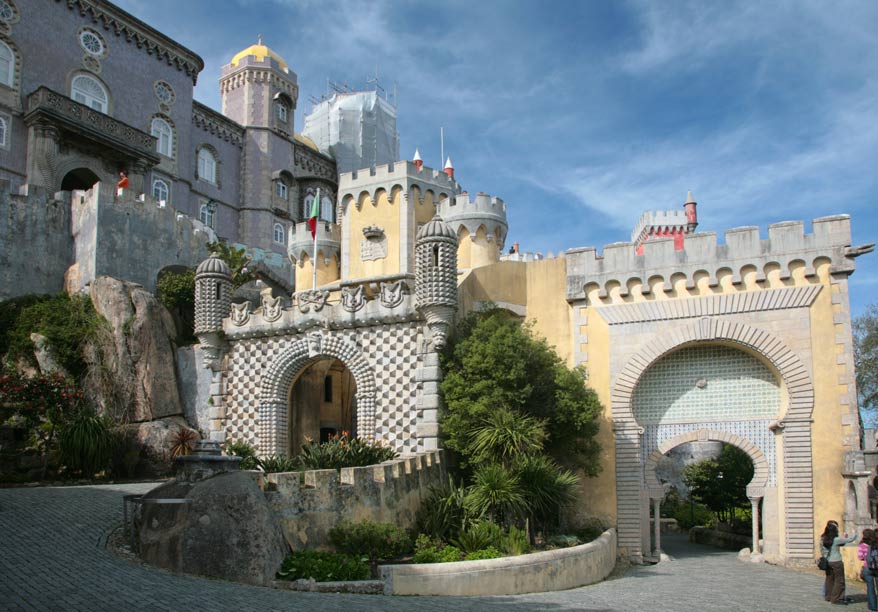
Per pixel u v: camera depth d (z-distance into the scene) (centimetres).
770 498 2756
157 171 5622
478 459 2502
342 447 2527
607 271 2970
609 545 2489
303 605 1434
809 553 2605
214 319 3309
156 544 1688
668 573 2477
